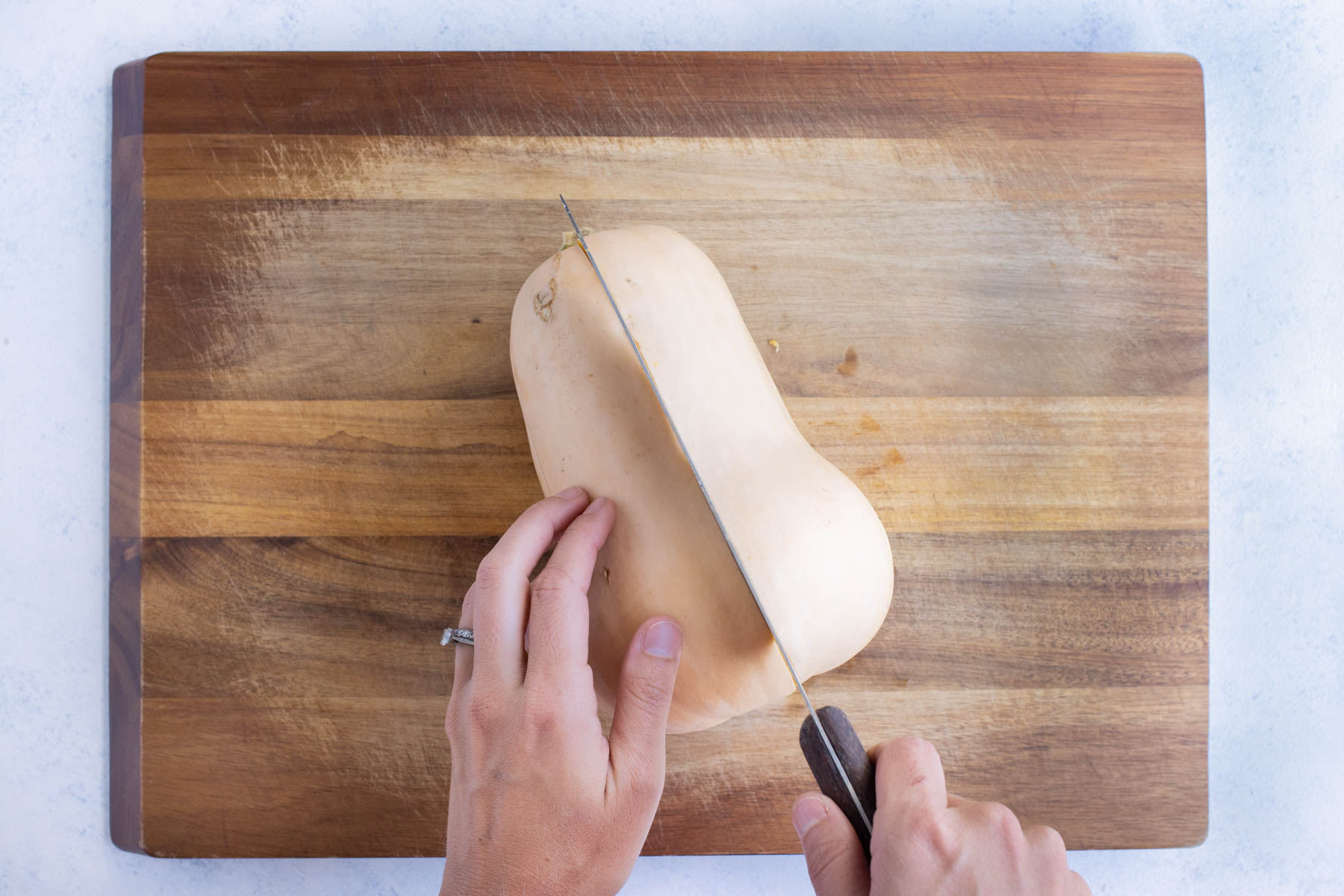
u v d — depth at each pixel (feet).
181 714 2.86
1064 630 2.91
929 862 1.99
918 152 2.92
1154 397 2.93
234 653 2.86
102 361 3.01
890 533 2.91
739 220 2.91
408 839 2.86
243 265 2.88
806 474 2.42
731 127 2.91
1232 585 3.06
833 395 2.92
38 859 2.97
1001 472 2.92
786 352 2.92
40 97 2.99
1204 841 3.01
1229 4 3.07
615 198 2.91
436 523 2.88
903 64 2.91
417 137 2.88
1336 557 3.05
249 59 2.86
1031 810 2.89
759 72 2.90
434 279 2.90
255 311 2.88
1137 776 2.90
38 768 2.98
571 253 2.46
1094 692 2.90
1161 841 2.90
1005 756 2.89
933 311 2.93
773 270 2.92
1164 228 2.94
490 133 2.89
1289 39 3.06
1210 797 3.05
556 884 2.08
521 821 2.08
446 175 2.89
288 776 2.86
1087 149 2.93
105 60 3.01
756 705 2.43
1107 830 2.89
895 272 2.92
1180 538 2.92
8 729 2.98
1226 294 3.07
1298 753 3.05
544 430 2.45
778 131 2.91
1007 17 3.06
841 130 2.91
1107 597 2.92
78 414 3.00
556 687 2.10
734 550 2.27
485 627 2.18
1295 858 3.04
